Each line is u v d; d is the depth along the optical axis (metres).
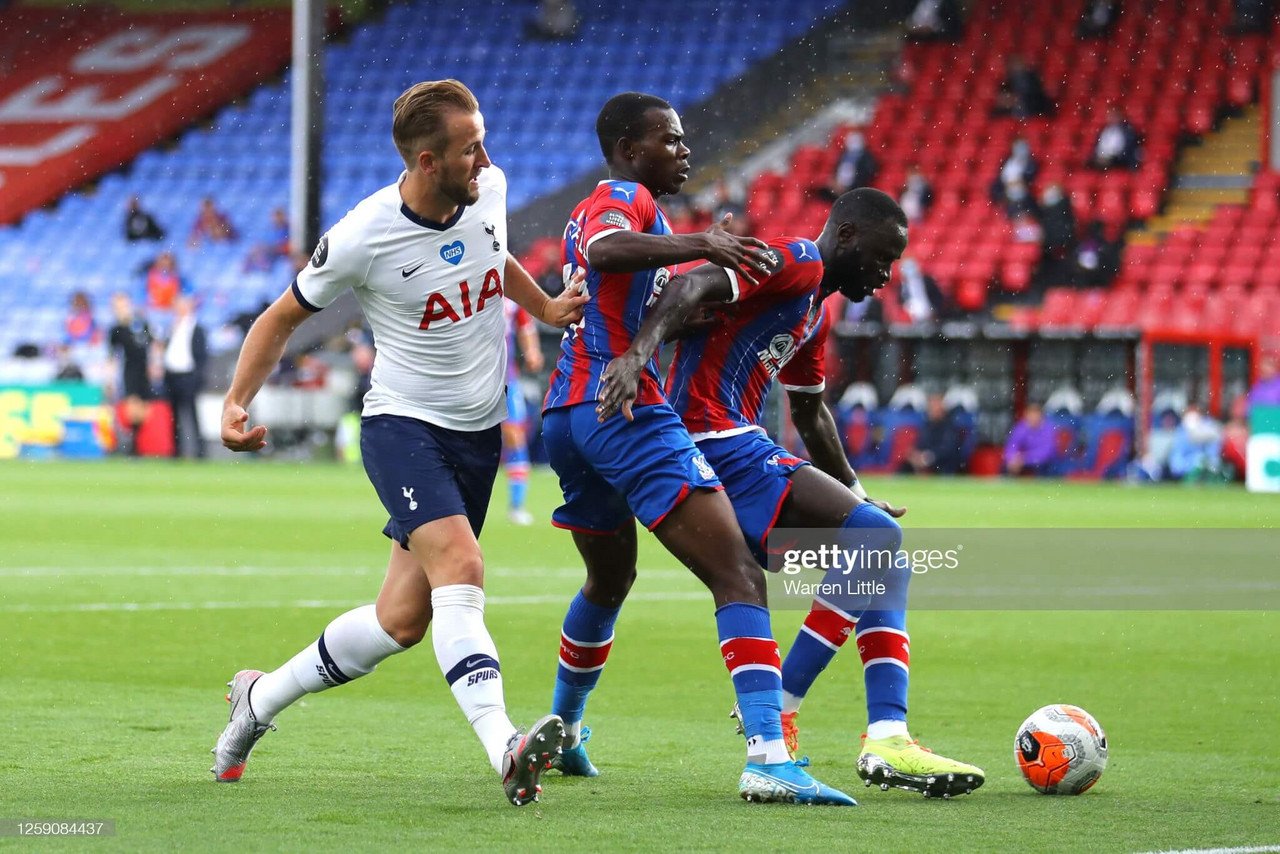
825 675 24.98
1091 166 95.19
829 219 17.70
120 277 108.19
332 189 112.75
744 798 15.34
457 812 14.47
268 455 91.81
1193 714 21.50
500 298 16.06
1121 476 80.50
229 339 97.50
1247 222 91.44
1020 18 105.25
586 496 16.62
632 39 114.06
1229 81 98.50
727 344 16.88
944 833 13.71
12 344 105.12
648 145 16.86
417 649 27.19
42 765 16.77
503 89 114.62
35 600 32.97
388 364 15.88
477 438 16.14
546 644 27.80
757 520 16.59
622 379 15.29
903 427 84.06
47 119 119.25
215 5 126.25
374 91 117.50
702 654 26.98
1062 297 86.50
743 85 108.69
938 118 101.44
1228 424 81.00
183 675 23.92
